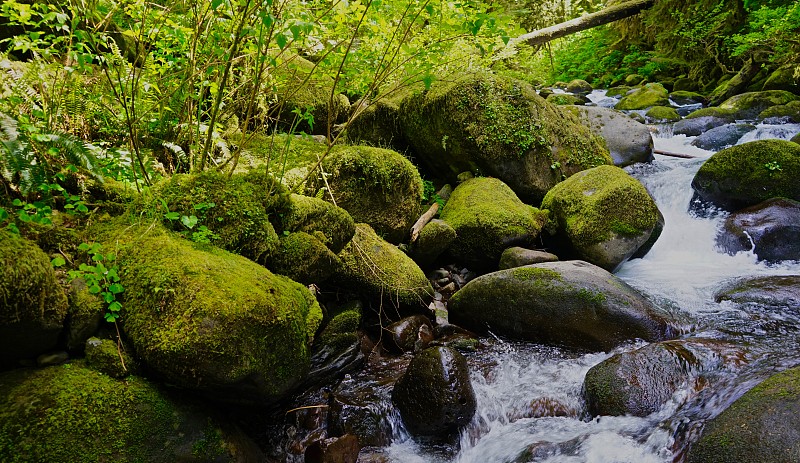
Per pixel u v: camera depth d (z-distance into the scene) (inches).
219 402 93.7
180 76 143.1
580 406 119.5
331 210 137.5
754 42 363.6
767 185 213.8
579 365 135.8
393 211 174.9
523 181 224.7
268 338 89.0
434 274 188.9
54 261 84.4
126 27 154.2
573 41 637.9
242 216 114.5
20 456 72.5
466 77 227.0
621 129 285.0
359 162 164.7
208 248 102.6
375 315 149.5
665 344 124.9
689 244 214.5
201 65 136.8
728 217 215.3
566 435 110.2
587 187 197.8
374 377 130.5
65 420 76.6
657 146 323.6
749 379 110.5
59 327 83.4
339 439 105.5
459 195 210.2
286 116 212.2
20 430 73.9
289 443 109.4
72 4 112.8
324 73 155.9
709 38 454.6
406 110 233.6
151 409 83.2
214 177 116.7
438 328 155.6
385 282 146.9
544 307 148.5
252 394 92.1
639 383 114.6
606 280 152.0
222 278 90.0
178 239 102.5
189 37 137.9
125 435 79.7
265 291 93.0
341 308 139.8
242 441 93.8
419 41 156.8
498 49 236.8
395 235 177.3
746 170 218.1
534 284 151.3
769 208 206.1
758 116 333.7
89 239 99.7
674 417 105.7
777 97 344.2
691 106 410.6
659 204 245.8
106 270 88.3
